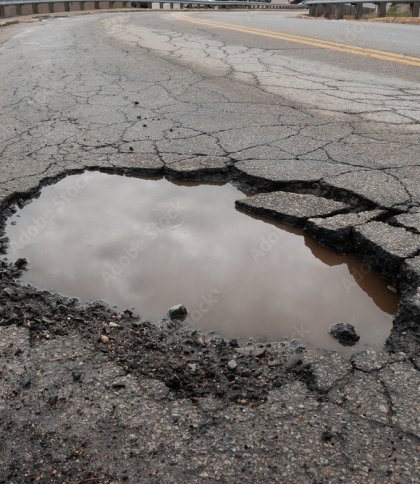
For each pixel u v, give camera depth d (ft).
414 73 23.41
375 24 46.75
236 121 17.03
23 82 23.16
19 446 5.82
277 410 6.30
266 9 110.73
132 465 5.58
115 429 6.02
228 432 5.97
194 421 6.13
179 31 41.83
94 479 5.43
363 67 24.98
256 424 6.08
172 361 7.32
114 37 37.88
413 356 7.22
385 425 6.03
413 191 11.68
